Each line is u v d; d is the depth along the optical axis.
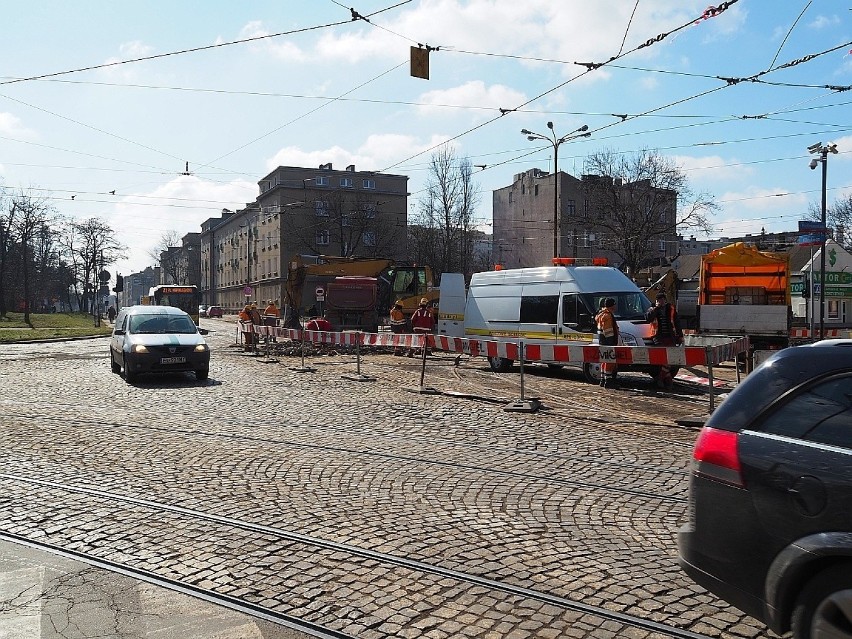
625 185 50.78
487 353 12.91
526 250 75.31
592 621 4.03
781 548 3.11
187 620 4.08
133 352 15.38
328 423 10.52
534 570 4.80
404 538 5.44
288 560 4.99
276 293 75.06
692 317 33.59
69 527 5.72
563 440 9.30
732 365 20.86
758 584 3.20
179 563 4.95
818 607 2.97
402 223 71.94
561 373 18.41
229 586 4.55
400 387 14.73
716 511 3.39
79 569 4.84
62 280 86.44
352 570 4.80
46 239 66.12
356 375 16.67
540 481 7.18
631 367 15.02
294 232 70.81
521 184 75.88
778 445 3.23
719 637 3.83
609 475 7.44
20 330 42.69
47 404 12.41
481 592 4.44
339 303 29.34
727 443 3.40
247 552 5.14
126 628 3.97
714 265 21.81
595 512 6.15
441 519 5.93
